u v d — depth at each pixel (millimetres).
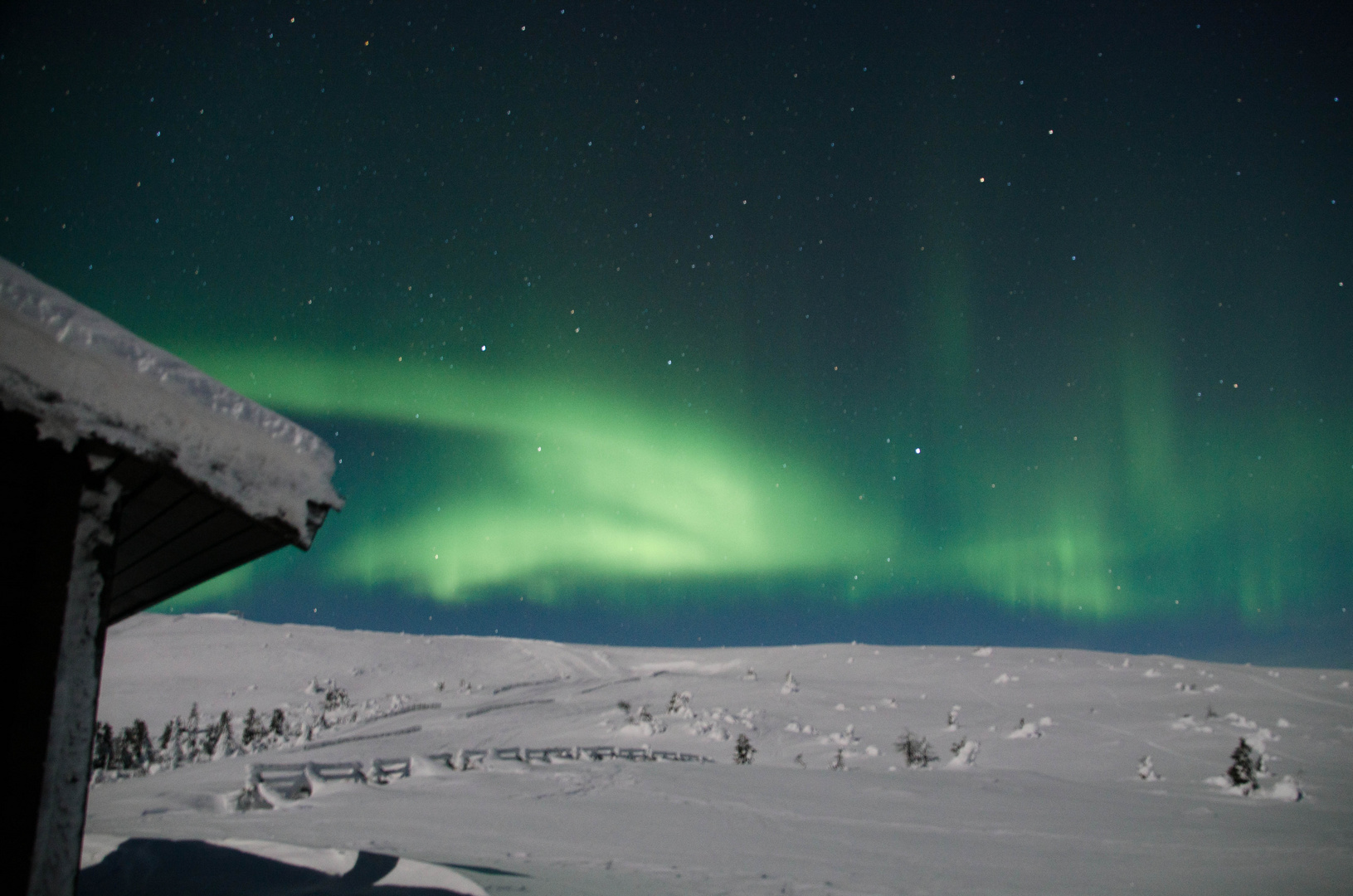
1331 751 35531
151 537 3605
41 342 2596
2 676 2514
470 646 111750
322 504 3152
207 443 2891
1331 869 9695
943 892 8125
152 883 5398
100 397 2684
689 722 46750
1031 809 14820
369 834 9562
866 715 52781
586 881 7027
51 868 2479
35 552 2623
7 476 2631
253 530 3305
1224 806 16219
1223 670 72438
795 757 38781
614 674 93438
